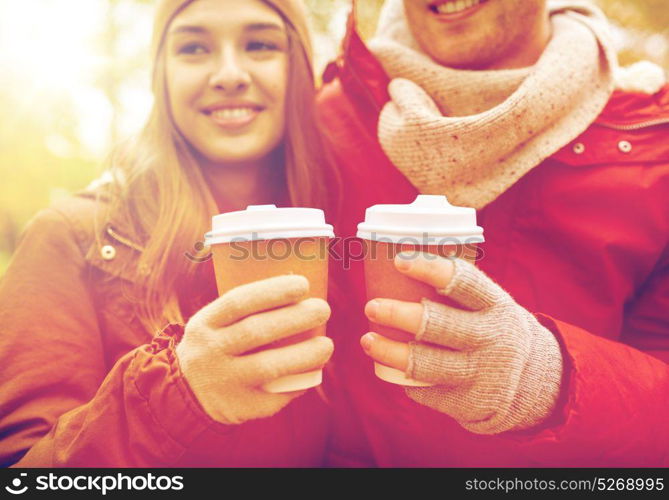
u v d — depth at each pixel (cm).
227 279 82
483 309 79
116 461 84
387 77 135
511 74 119
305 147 131
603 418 86
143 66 332
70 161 350
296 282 75
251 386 76
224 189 133
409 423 120
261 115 122
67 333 108
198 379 77
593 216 118
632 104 125
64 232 119
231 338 74
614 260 118
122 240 119
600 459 89
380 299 80
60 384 103
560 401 85
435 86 126
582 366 87
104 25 327
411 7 126
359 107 141
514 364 78
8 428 99
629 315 130
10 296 110
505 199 122
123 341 114
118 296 117
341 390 128
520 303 121
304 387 80
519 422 82
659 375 96
